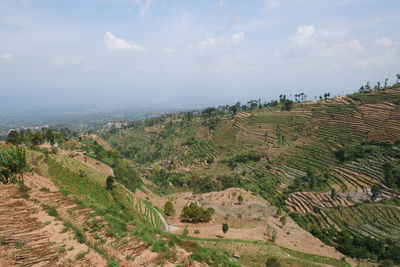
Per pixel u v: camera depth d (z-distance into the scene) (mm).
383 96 129375
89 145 131250
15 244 16578
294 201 81812
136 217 53750
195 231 55438
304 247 53094
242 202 81250
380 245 53375
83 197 34031
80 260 16188
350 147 97375
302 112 155250
